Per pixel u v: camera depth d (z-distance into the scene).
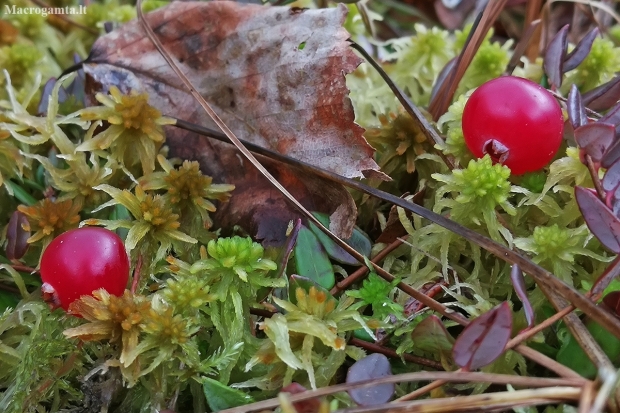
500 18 0.28
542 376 0.19
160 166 0.22
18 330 0.20
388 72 0.24
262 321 0.20
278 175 0.21
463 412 0.18
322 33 0.21
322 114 0.21
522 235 0.20
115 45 0.23
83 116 0.21
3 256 0.21
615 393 0.18
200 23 0.22
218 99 0.22
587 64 0.23
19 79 0.24
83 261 0.19
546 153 0.20
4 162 0.22
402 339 0.20
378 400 0.18
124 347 0.19
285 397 0.18
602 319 0.18
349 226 0.20
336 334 0.19
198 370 0.19
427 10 0.30
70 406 0.19
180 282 0.19
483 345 0.18
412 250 0.20
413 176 0.22
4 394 0.19
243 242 0.19
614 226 0.18
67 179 0.21
